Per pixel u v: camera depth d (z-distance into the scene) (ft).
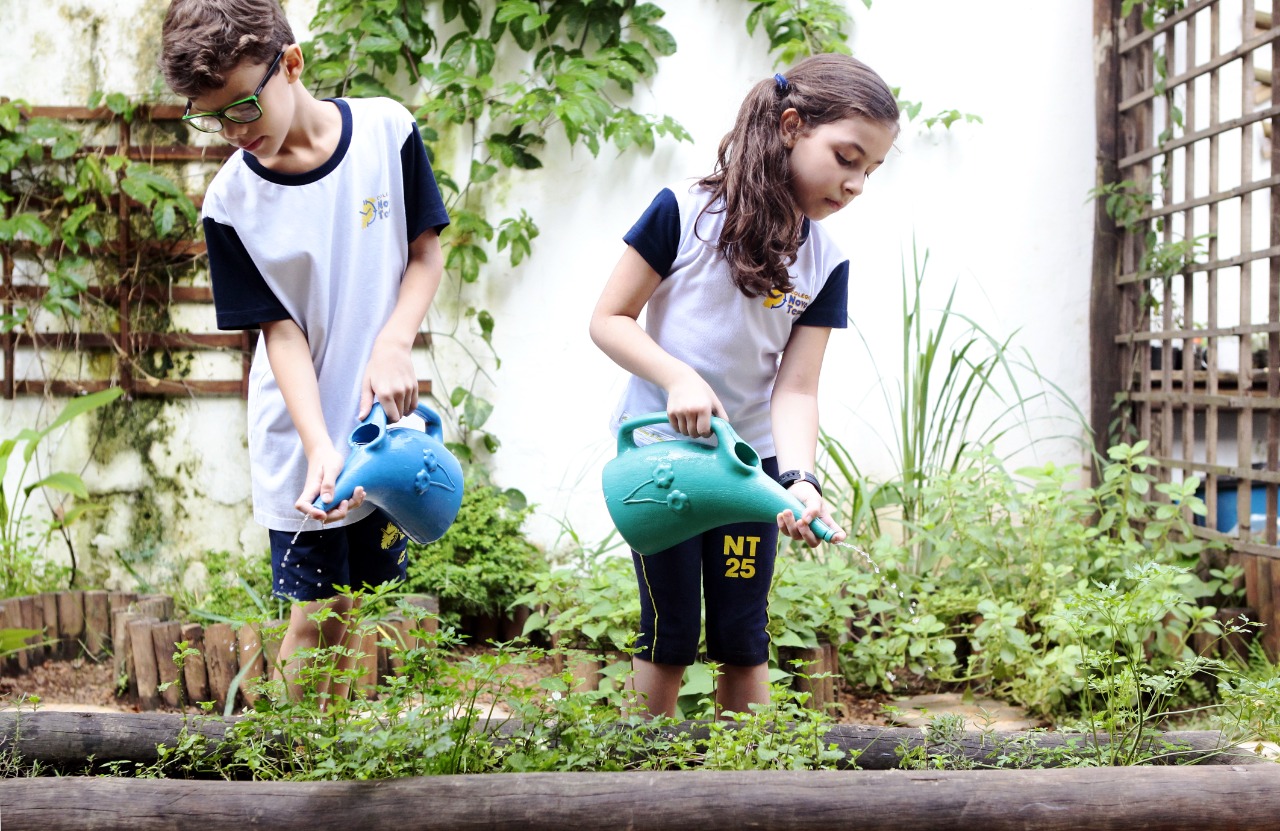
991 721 6.59
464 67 11.89
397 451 5.56
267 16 5.33
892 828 4.57
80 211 11.75
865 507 10.68
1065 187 12.03
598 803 4.59
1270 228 9.87
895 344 12.04
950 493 10.05
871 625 9.81
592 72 11.50
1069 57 11.98
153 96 12.01
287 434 6.33
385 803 4.62
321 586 6.29
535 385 12.13
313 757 5.27
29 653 9.75
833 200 5.67
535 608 10.54
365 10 11.63
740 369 6.17
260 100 5.33
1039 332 12.07
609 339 5.92
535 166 12.00
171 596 10.78
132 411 12.11
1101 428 11.93
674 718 6.23
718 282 6.00
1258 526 10.62
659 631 6.25
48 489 12.03
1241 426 10.16
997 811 4.59
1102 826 4.61
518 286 12.13
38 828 4.64
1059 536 9.87
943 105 12.00
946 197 12.04
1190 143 10.91
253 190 6.00
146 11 12.02
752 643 6.31
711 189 6.09
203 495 12.09
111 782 4.76
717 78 12.07
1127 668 6.35
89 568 12.04
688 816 4.57
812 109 5.54
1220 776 4.74
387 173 6.28
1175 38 11.48
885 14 11.99
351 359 6.20
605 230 12.10
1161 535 9.92
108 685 9.37
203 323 12.14
